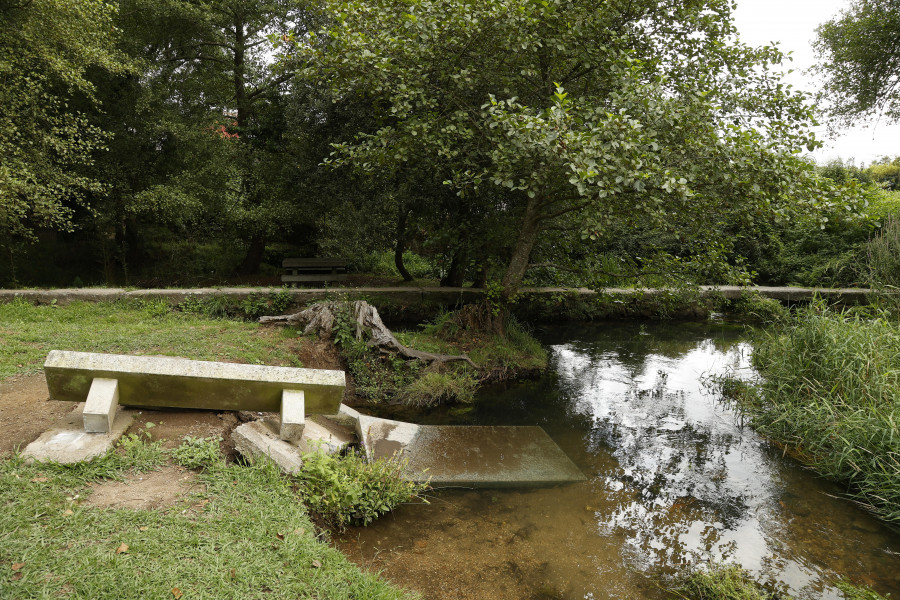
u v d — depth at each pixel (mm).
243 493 3217
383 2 6613
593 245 9422
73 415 3838
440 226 10156
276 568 2598
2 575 2219
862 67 11984
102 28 10312
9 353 5332
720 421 6609
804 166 5988
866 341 6090
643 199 6320
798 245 15312
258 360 6203
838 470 4957
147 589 2268
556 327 12125
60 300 9047
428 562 3338
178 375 3736
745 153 5824
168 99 13102
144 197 11633
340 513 3559
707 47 7387
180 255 15422
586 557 3561
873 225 6305
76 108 11820
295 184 12445
